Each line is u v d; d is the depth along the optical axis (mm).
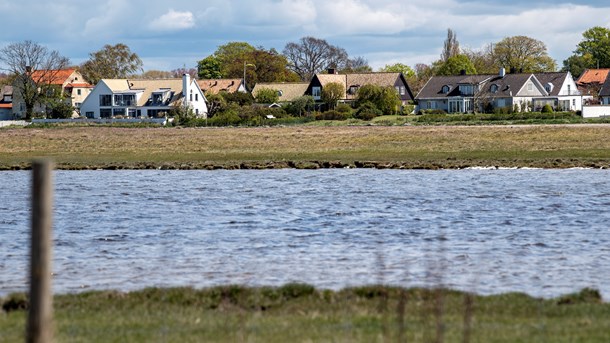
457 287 101812
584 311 81312
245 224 159375
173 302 87562
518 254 124125
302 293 90312
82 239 143125
